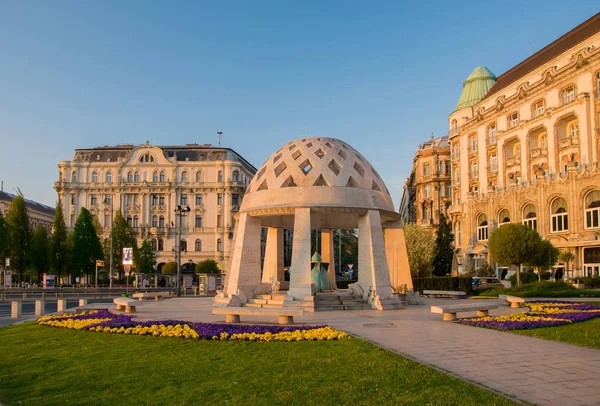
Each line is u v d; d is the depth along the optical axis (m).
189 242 95.62
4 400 9.29
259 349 13.06
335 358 11.75
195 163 96.94
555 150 48.47
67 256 72.94
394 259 29.16
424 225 81.62
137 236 95.25
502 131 57.41
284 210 25.17
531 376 10.02
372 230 25.39
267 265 31.78
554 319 18.33
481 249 57.94
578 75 45.97
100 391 9.69
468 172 66.19
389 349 12.76
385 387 9.24
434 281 41.88
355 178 26.17
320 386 9.48
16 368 11.90
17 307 26.48
